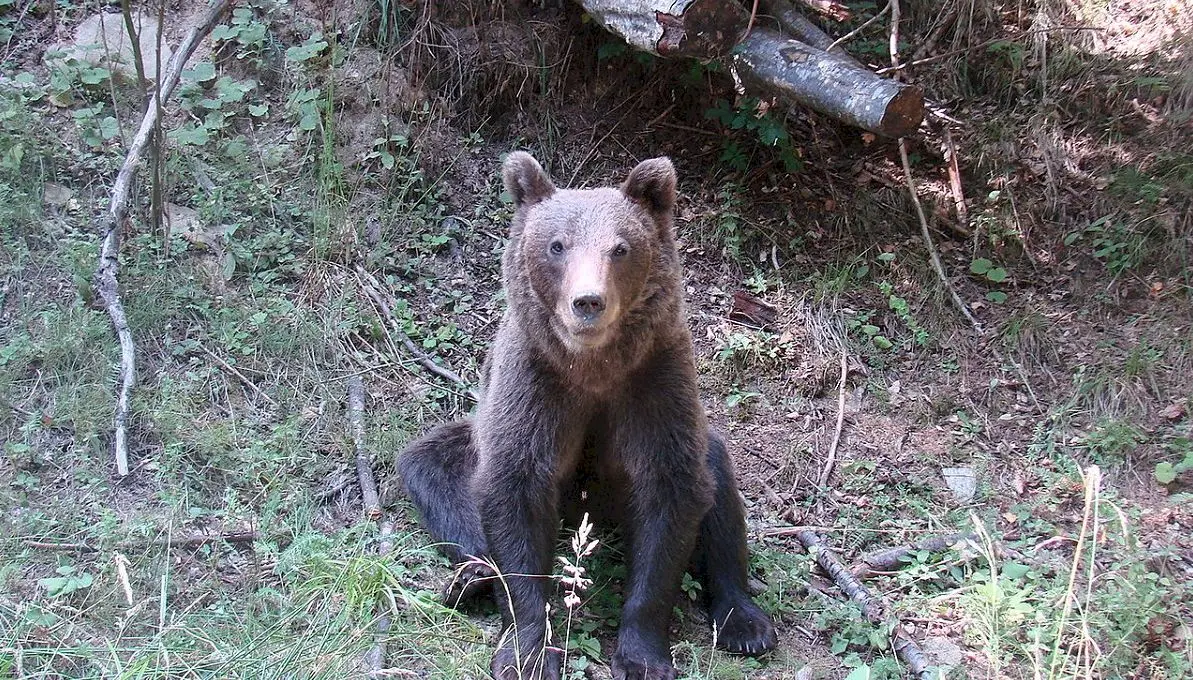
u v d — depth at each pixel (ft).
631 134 24.82
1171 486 19.54
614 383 14.76
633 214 14.43
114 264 18.89
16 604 14.10
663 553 14.93
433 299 21.76
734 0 19.26
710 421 20.71
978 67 26.27
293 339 19.49
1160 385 21.40
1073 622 15.31
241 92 22.56
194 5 23.61
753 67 21.12
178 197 21.30
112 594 14.29
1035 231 24.36
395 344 20.58
